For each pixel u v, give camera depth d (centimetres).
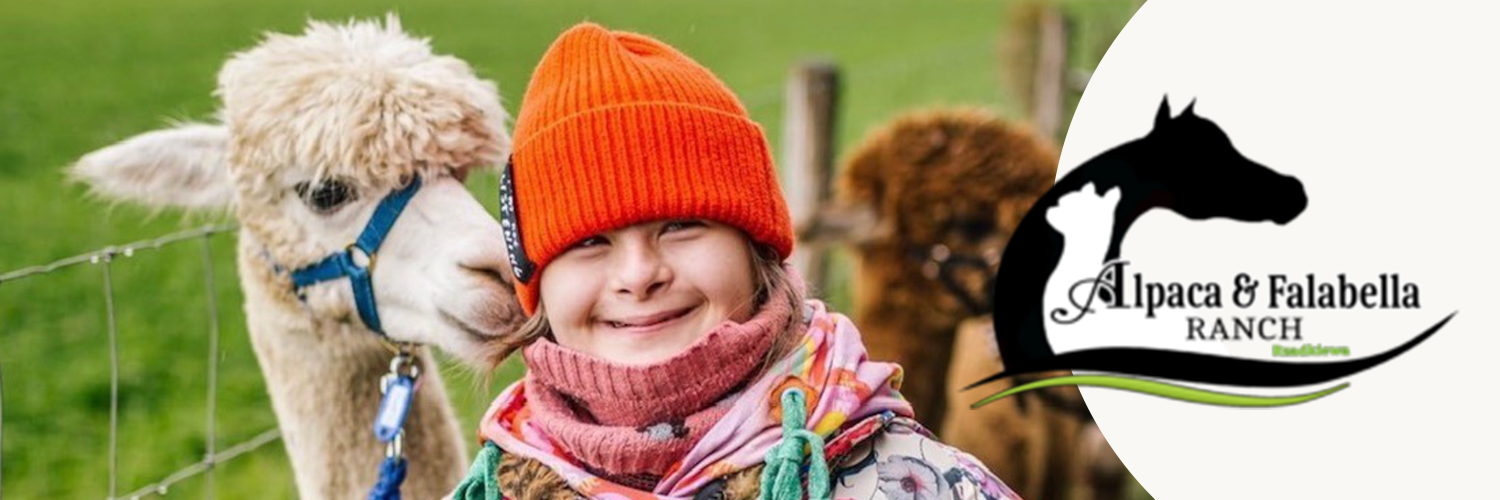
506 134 347
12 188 1243
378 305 339
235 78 342
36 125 1532
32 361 784
